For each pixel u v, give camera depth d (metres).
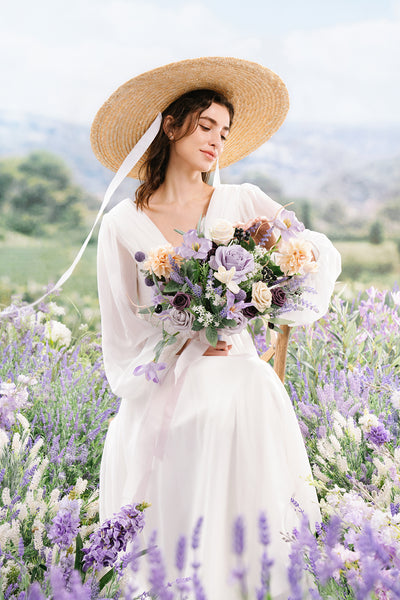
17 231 13.77
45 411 2.88
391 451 2.31
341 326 3.31
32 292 9.57
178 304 2.06
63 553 1.78
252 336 2.36
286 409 2.12
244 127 2.79
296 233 2.41
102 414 2.82
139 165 2.76
